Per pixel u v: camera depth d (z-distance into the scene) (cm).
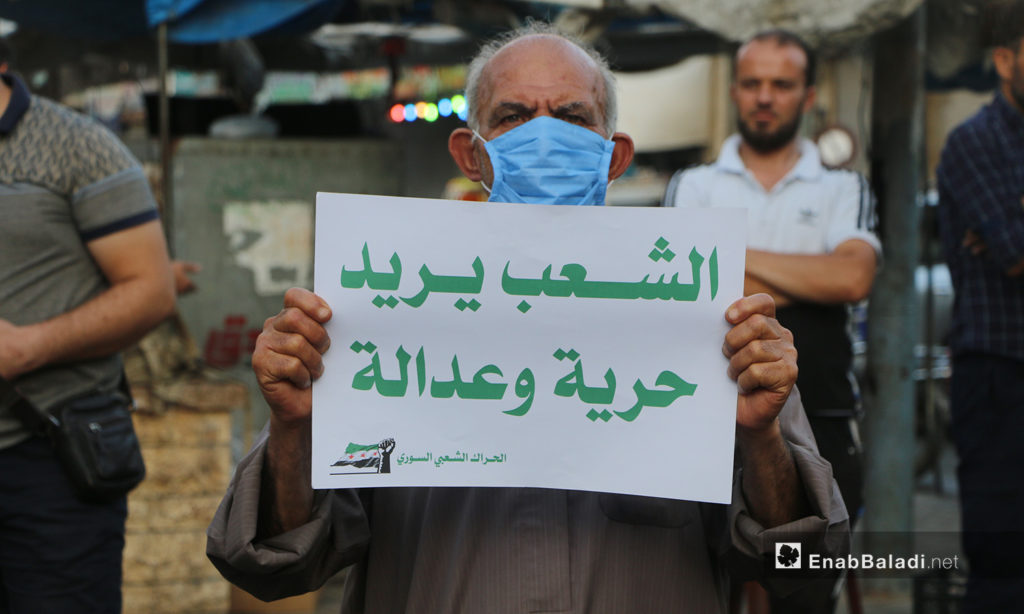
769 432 167
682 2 434
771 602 345
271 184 560
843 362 331
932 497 742
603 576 174
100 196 266
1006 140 335
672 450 168
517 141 186
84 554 261
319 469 167
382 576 185
